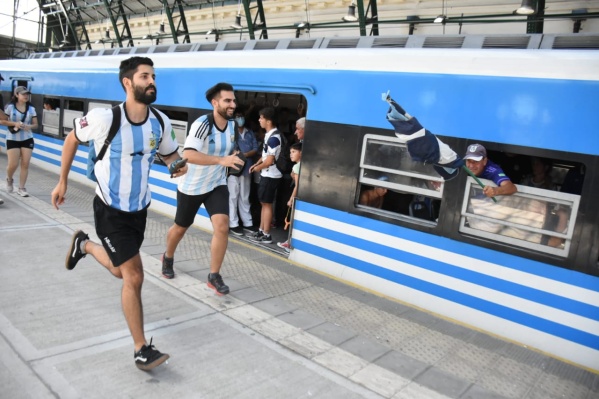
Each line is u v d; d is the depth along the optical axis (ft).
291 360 10.39
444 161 12.39
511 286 12.21
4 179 25.94
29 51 70.59
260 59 17.83
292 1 35.27
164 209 21.97
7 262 14.03
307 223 16.42
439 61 13.43
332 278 15.74
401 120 11.97
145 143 9.44
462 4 26.63
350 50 15.55
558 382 10.53
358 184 15.10
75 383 8.66
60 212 20.31
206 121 12.64
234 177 19.98
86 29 58.95
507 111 12.23
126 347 10.09
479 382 10.27
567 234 11.41
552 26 23.93
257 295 13.79
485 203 12.62
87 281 13.35
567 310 11.45
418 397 9.50
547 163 13.24
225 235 13.16
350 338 11.69
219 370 9.69
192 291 13.48
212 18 42.34
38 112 31.19
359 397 9.30
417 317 13.26
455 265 13.10
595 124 11.05
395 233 14.23
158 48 24.59
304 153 16.39
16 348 9.54
